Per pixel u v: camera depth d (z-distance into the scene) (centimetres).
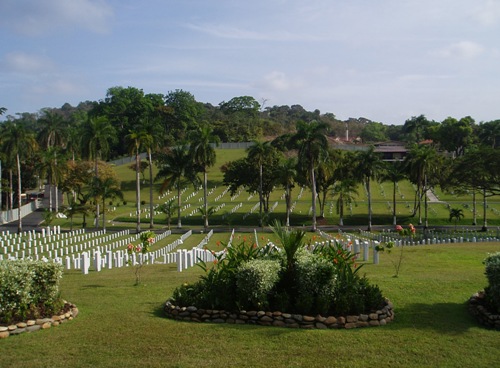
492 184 5691
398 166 7812
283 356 1114
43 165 7794
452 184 5978
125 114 14700
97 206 6681
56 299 1446
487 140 12788
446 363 1093
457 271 2230
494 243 3950
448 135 13262
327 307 1352
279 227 1541
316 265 1388
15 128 6650
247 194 10394
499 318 1327
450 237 5206
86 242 5003
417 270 2289
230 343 1188
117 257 2962
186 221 7881
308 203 9325
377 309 1409
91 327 1319
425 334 1273
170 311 1431
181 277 2223
